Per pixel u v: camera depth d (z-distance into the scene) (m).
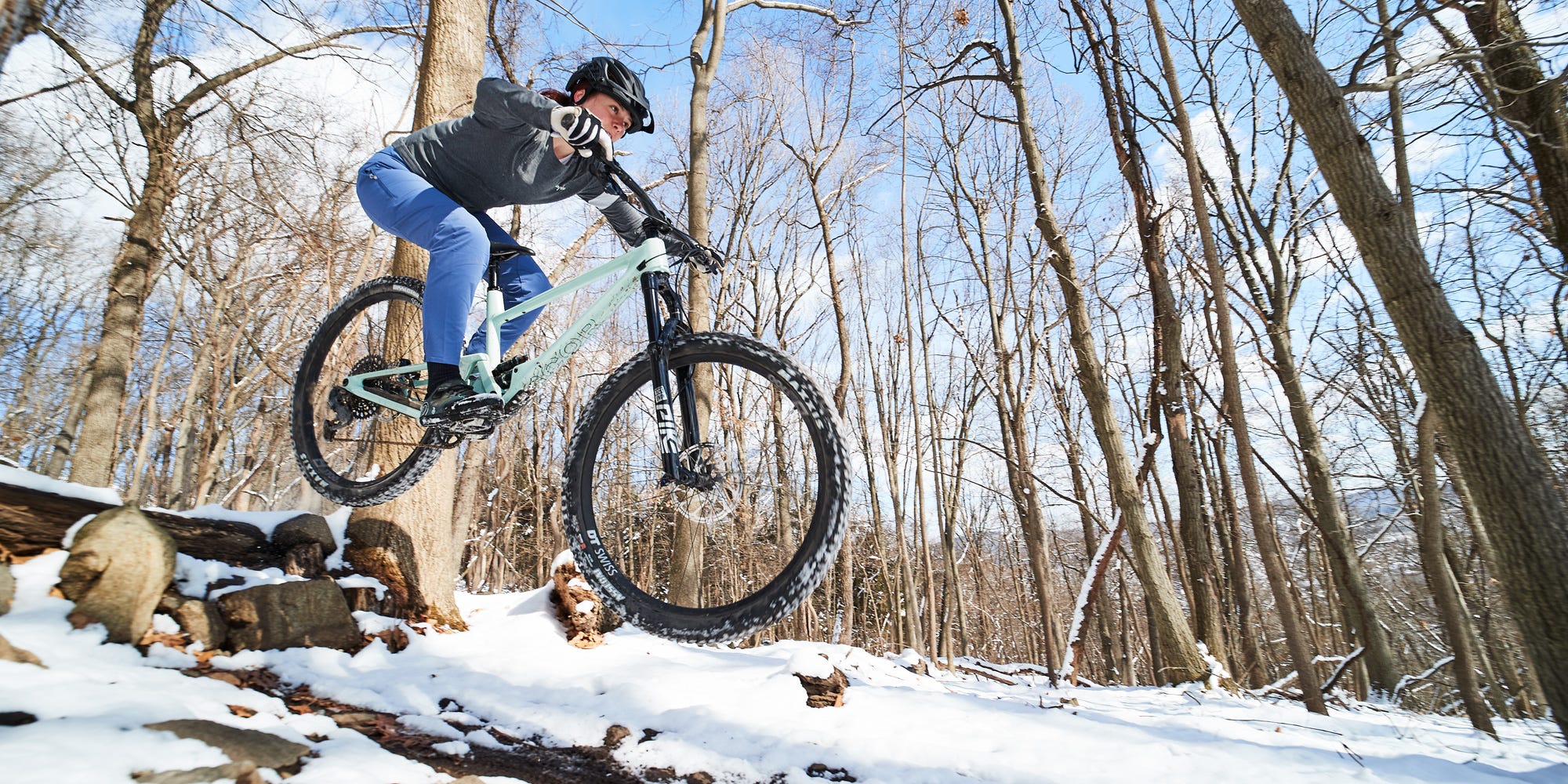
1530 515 4.09
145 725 2.10
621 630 5.05
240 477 12.98
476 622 4.69
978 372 15.63
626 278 2.40
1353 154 4.52
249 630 3.49
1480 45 6.03
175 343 14.49
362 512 4.52
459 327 2.43
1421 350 4.39
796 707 3.41
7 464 3.38
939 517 11.91
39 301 18.36
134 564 3.12
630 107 2.64
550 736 3.15
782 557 12.95
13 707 2.02
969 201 15.10
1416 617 16.91
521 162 2.61
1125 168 7.27
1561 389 11.88
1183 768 3.00
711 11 10.39
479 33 5.44
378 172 2.64
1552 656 4.07
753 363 2.16
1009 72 9.59
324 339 3.34
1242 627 8.79
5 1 1.67
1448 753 4.47
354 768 2.25
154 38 10.83
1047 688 6.43
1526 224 8.95
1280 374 9.36
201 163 11.55
